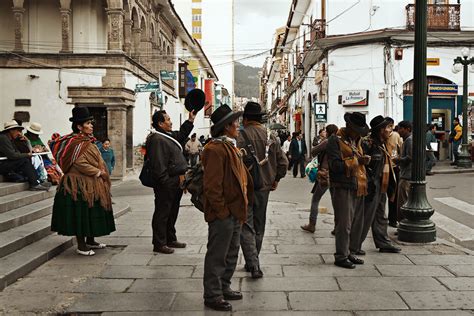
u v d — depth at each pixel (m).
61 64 20.52
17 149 9.70
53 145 6.81
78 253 6.86
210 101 49.16
